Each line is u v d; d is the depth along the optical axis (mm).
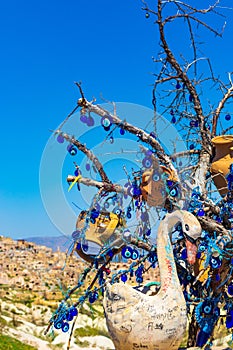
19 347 15859
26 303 22297
